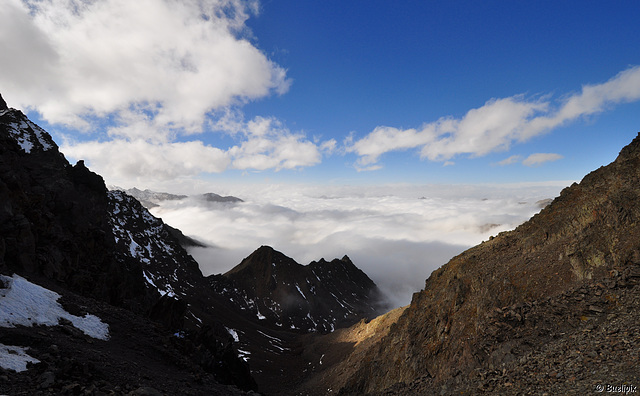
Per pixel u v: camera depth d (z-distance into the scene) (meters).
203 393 26.00
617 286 27.83
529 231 50.78
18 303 27.44
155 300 71.00
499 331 32.41
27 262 36.41
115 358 25.61
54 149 69.19
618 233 32.66
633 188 35.88
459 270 53.88
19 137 64.81
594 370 18.39
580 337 23.97
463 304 45.84
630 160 40.88
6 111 72.00
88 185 66.69
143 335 33.88
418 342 51.25
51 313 28.88
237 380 47.31
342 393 67.00
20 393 15.83
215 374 40.41
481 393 23.06
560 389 18.06
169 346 34.16
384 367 59.91
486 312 38.62
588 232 35.62
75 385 17.47
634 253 29.39
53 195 52.75
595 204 39.94
